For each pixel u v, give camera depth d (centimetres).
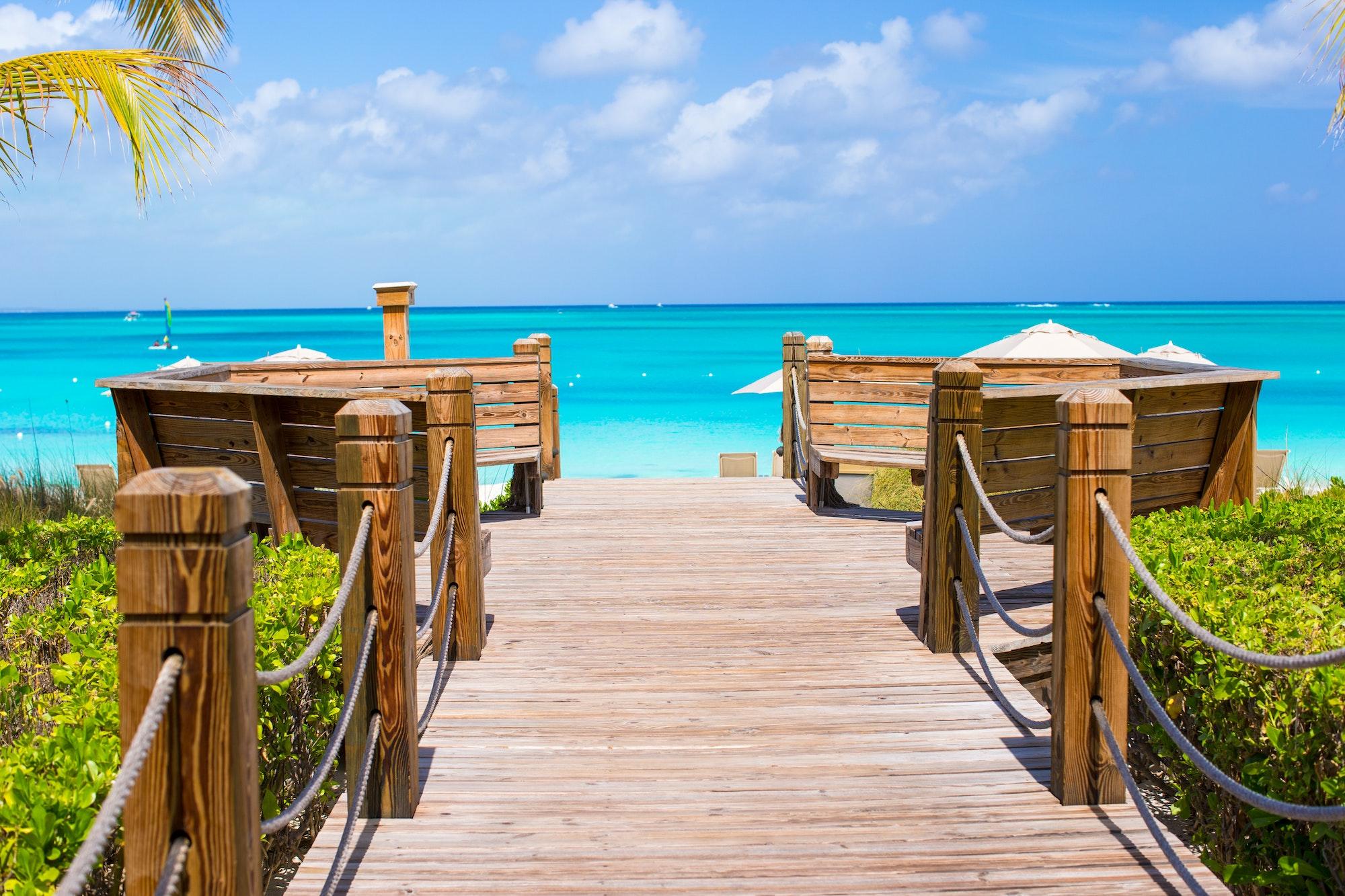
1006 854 294
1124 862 290
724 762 355
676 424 3344
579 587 593
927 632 475
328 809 411
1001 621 500
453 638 461
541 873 285
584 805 325
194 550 176
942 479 451
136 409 623
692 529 764
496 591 584
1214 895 271
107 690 311
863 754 362
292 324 13612
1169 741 388
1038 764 354
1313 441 2895
